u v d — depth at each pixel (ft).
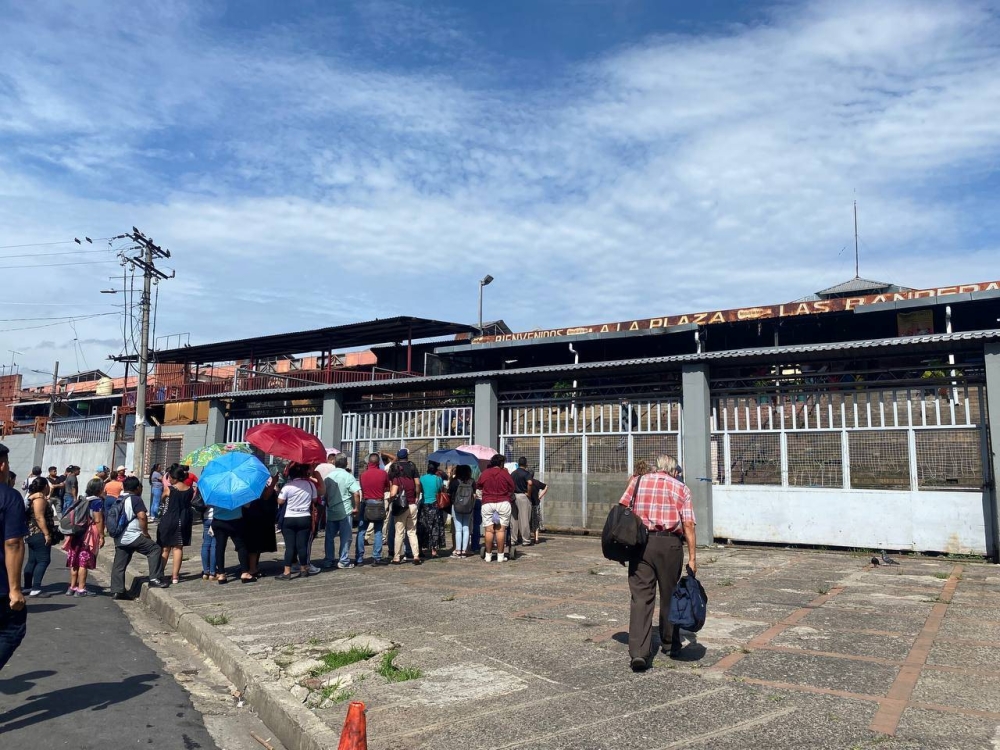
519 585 31.01
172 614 27.66
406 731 14.61
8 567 15.10
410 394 58.18
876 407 39.55
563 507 49.21
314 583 33.17
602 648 20.25
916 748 12.75
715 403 43.88
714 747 13.16
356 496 38.29
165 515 33.53
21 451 117.50
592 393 49.32
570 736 13.99
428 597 28.73
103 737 15.61
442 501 41.09
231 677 20.33
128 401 107.24
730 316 75.56
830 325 74.13
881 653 18.75
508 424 52.21
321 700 16.94
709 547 41.55
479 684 17.38
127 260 86.53
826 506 40.11
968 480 36.96
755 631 21.50
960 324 67.31
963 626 21.49
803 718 14.35
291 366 122.21
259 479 32.76
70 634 25.30
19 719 16.48
